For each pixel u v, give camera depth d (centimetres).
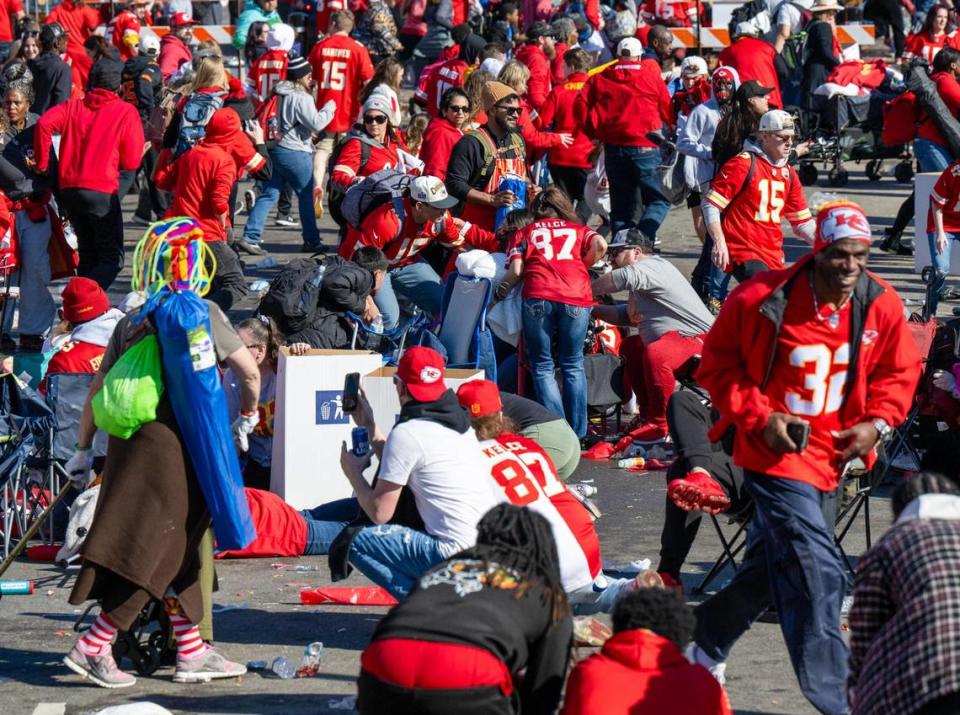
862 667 950
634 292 2164
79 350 1905
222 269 2616
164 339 1264
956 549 936
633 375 2197
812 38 4394
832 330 1175
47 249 2672
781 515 1180
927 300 2372
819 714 1250
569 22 4072
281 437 1794
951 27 4928
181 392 1263
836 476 1208
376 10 4912
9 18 4856
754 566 1244
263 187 3306
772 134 2114
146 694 1305
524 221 2259
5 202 2575
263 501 1722
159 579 1274
